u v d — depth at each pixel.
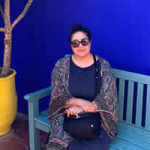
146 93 2.76
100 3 2.84
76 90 2.49
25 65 3.74
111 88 2.48
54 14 3.24
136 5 2.62
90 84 2.47
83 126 2.27
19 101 3.99
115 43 2.84
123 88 2.72
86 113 2.38
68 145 2.35
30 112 2.81
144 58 2.69
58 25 3.24
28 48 3.63
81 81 2.48
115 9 2.76
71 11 3.09
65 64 2.56
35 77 3.69
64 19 3.17
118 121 2.80
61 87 2.55
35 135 2.88
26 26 3.55
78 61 2.52
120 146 2.37
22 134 3.48
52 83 2.61
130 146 2.37
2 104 3.19
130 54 2.77
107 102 2.44
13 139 3.38
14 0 3.58
